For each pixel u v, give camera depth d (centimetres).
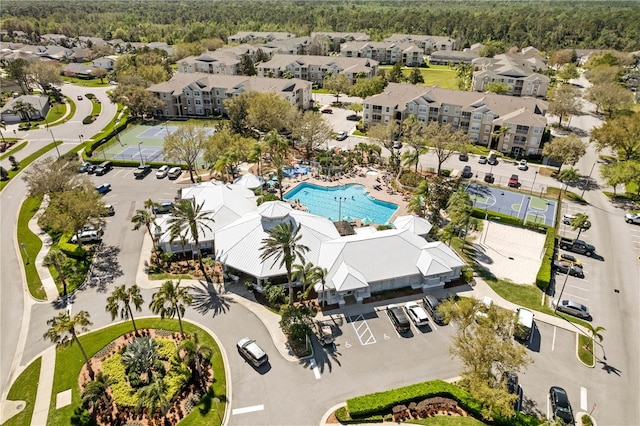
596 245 7088
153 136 12612
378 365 4766
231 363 4781
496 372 4572
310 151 10894
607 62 18462
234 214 6981
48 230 7544
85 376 4616
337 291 5434
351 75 17638
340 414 4156
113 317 4738
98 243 7075
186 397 4369
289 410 4247
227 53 19338
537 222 7694
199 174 9794
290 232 5238
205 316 5469
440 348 4997
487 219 7850
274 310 5569
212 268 6400
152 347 4694
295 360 4825
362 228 7012
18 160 10756
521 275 6309
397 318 5231
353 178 9406
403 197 8538
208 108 14350
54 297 5859
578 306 5506
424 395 4294
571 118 13675
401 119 12406
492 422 4119
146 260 6631
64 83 19275
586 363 4794
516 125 10506
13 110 13862
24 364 4819
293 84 14088
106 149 11538
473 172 9762
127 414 4197
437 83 18288
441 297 5825
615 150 10988
